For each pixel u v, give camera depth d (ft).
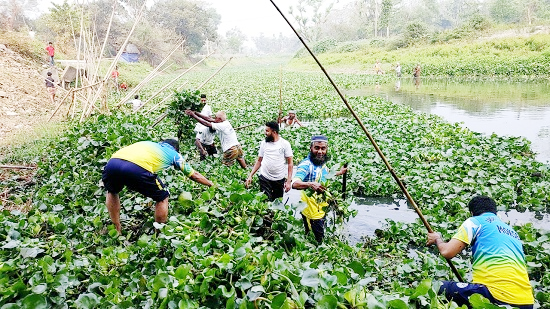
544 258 19.26
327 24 355.77
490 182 29.50
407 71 132.98
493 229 13.87
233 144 32.89
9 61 74.28
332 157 35.63
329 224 24.12
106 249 15.65
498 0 240.12
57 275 12.62
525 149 38.42
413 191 28.66
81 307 11.88
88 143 26.37
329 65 180.24
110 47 159.12
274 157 24.12
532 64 109.60
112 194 18.45
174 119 39.09
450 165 33.47
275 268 11.64
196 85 114.83
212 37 233.76
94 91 48.37
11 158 33.94
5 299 11.83
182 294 11.22
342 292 11.11
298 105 67.05
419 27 183.73
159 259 13.70
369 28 269.44
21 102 57.21
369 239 22.81
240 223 16.51
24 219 17.66
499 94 78.95
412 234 22.79
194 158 35.94
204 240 14.64
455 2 359.25
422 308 11.15
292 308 10.28
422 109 65.98
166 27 213.46
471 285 13.69
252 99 77.05
